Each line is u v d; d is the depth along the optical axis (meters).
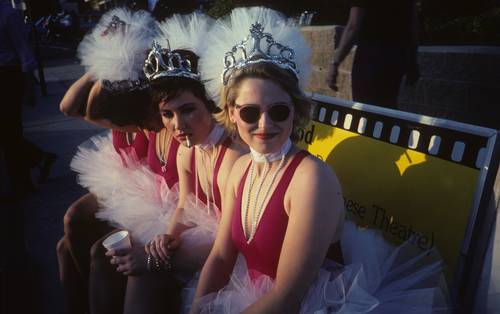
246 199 1.48
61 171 4.90
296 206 1.33
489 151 1.31
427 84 3.90
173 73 1.66
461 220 1.38
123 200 2.14
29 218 3.88
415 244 1.52
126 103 2.04
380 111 1.72
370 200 1.72
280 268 1.33
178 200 2.06
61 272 2.32
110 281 1.91
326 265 1.45
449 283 1.40
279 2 6.28
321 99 2.04
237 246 1.54
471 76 3.52
